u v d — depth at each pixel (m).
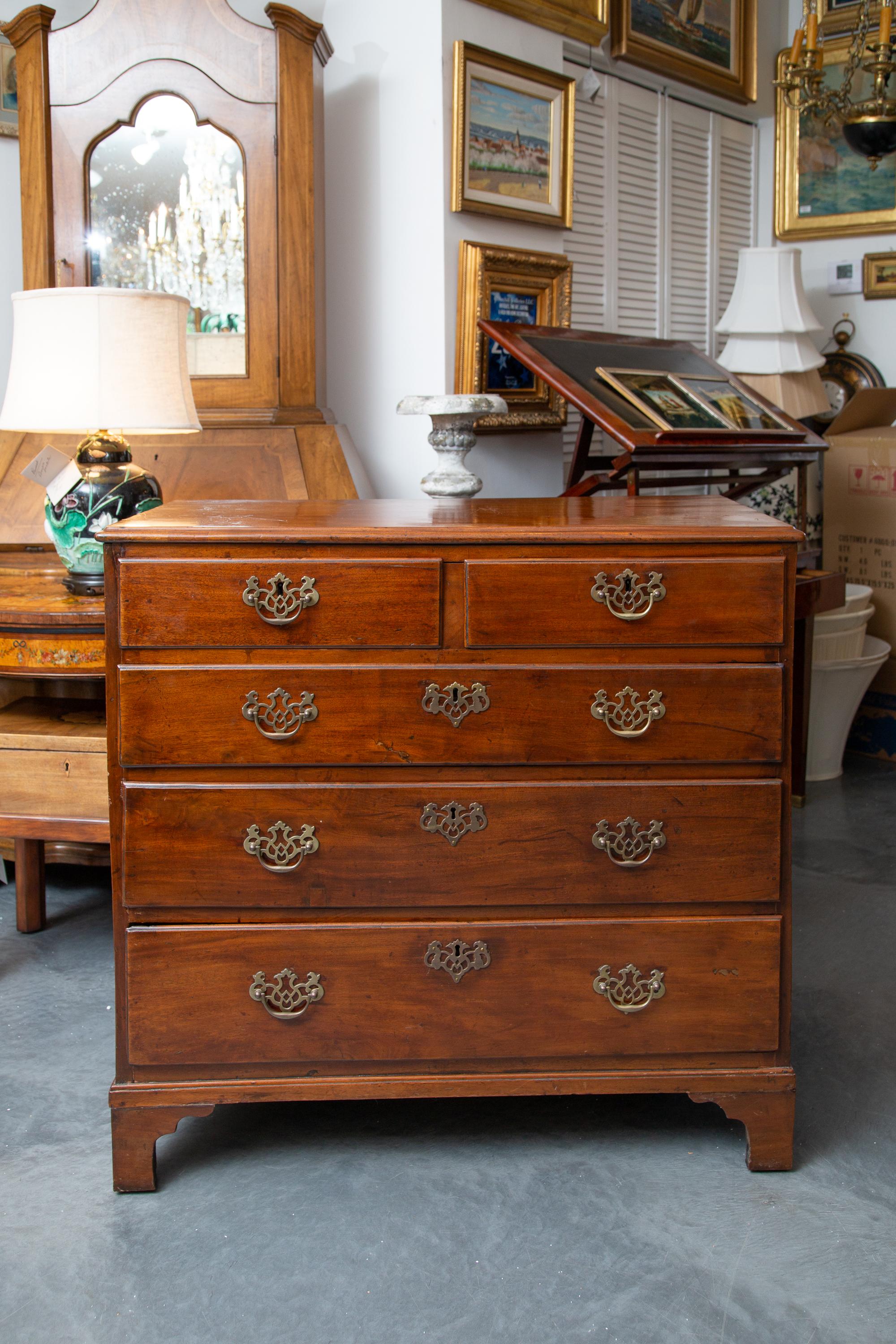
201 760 1.72
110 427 2.36
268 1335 1.48
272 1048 1.77
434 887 1.76
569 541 1.71
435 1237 1.67
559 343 3.41
